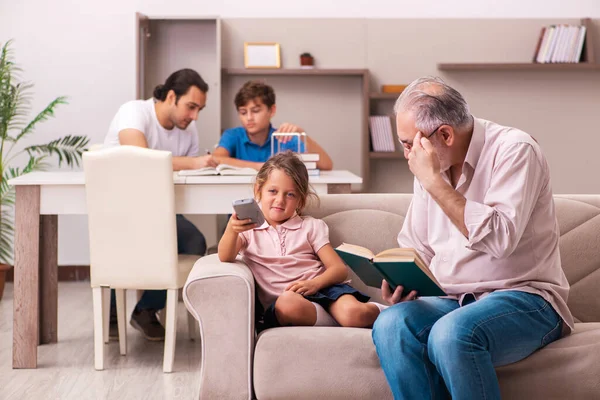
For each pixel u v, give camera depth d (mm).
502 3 5641
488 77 5652
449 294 2162
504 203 1941
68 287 5305
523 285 2043
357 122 5664
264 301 2518
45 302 3666
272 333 2150
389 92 5508
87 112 5570
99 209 3156
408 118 2047
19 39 5508
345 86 5656
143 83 5418
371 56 5645
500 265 2070
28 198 3227
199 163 3639
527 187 1966
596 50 5637
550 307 2047
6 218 5508
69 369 3232
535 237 2059
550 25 5590
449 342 1862
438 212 2221
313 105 5652
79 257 5625
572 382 1999
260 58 5543
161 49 5516
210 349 2189
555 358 2006
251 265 2549
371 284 2240
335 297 2381
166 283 3184
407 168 5672
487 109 5672
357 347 2104
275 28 5609
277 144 4391
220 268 2252
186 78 3973
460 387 1846
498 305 1955
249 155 4383
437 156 2002
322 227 2596
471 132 2076
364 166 5516
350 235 2648
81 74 5555
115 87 5574
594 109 5688
